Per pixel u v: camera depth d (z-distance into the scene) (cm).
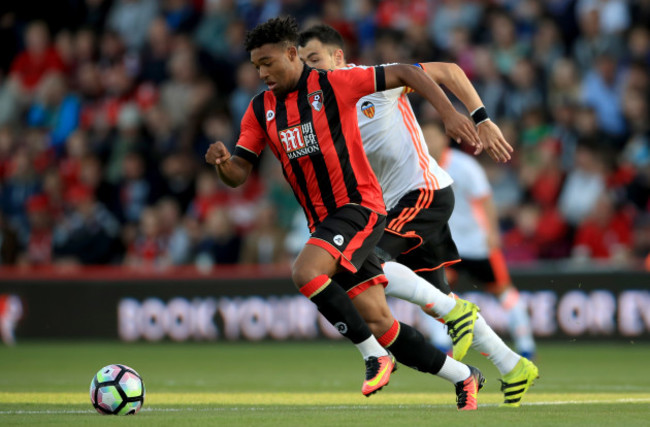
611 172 4478
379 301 1823
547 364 3350
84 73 5988
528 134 4744
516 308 3241
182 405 2073
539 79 5019
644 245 4225
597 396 2272
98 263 5000
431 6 5606
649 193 4372
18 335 4738
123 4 6419
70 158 5562
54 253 5047
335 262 1762
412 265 2142
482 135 1794
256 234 4706
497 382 2741
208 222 4794
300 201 1881
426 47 5097
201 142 5325
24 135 5975
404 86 1886
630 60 4991
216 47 5834
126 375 1755
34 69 6119
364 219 1803
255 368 3306
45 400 2172
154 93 5728
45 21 6650
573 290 4081
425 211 2102
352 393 2430
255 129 1903
